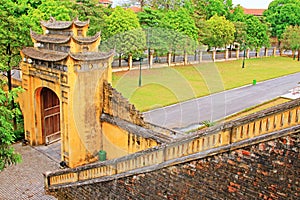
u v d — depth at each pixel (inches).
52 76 764.0
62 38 778.2
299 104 341.7
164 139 653.9
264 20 2763.3
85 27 788.0
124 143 749.3
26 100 864.3
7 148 613.0
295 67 2158.0
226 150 391.2
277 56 2667.3
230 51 2432.3
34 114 864.3
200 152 416.8
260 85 1579.7
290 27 2539.4
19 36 891.4
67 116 744.3
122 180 521.7
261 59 2464.3
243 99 1300.4
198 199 429.4
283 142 349.4
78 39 745.0
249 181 380.5
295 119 346.9
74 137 756.0
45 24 839.7
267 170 364.5
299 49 2442.2
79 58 717.9
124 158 520.1
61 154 792.3
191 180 433.1
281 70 2020.2
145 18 1653.5
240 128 383.9
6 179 723.4
